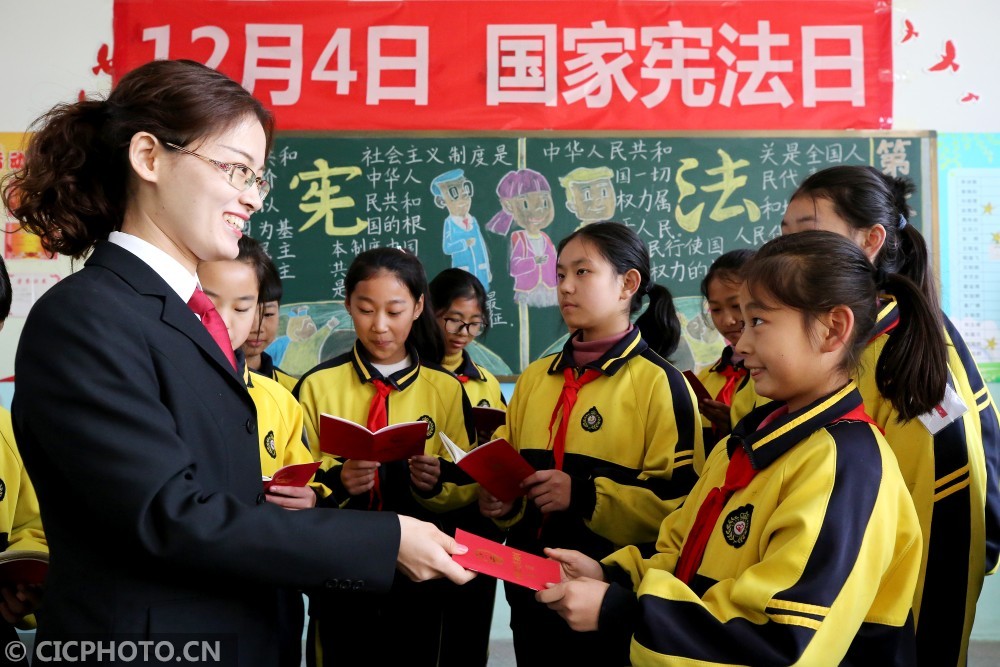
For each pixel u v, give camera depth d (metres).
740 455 1.07
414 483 1.79
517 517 1.68
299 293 3.01
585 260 1.67
